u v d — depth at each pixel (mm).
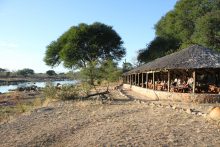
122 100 31750
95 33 78875
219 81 35156
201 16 63562
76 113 23062
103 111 23422
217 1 64250
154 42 76875
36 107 28734
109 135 15711
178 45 72188
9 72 187875
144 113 21875
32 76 190000
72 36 78125
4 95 52062
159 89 35562
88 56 79125
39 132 17328
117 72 44406
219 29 59531
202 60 30250
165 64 31203
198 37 61219
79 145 14469
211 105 26688
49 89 34562
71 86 36781
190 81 32688
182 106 25828
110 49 81750
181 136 15250
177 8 69750
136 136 15344
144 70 36469
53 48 86438
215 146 13727
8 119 22875
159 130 16453
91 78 39312
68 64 78062
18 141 15695
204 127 17031
